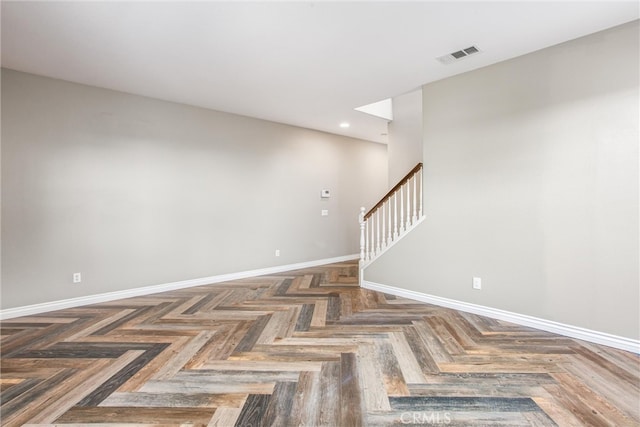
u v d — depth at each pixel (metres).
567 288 2.87
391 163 5.78
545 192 2.97
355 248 7.02
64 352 2.59
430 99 3.82
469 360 2.46
